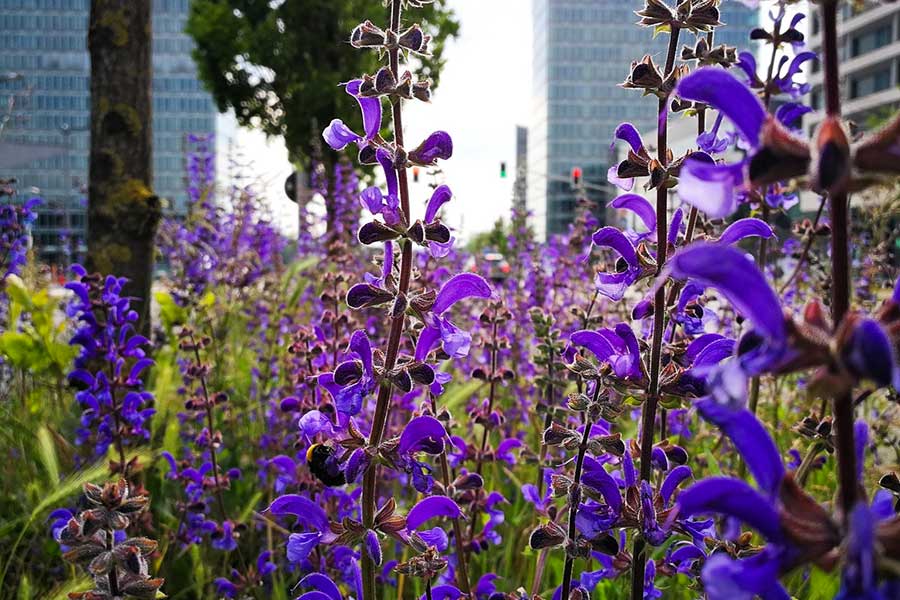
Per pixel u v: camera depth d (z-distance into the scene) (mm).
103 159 8305
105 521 2975
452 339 3410
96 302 6074
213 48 34406
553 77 131500
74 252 15586
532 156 151625
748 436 1919
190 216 11750
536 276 9000
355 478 3303
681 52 4055
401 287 3473
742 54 5973
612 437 3344
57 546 5625
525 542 5441
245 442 7758
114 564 2943
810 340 1779
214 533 5531
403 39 3484
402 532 3422
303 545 3393
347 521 3424
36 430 7012
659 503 3188
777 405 6746
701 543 3133
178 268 11453
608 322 7695
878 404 7191
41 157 11234
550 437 3377
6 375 9047
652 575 3658
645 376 3369
